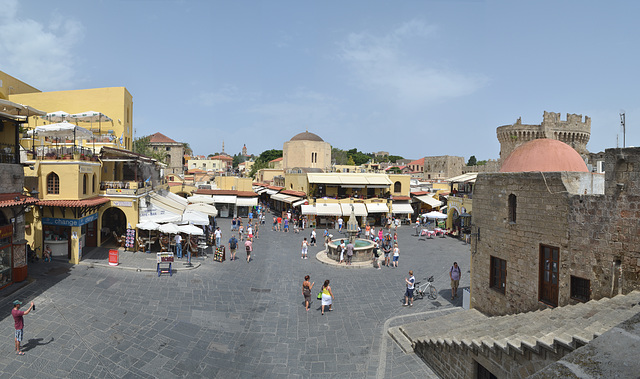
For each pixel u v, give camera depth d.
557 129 57.16
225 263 25.55
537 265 13.41
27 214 22.39
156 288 18.95
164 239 26.38
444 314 17.62
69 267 21.14
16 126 19.25
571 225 12.20
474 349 10.61
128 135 39.12
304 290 17.72
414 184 64.50
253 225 45.91
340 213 46.78
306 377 11.89
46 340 12.74
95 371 11.37
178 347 13.19
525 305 13.89
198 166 117.25
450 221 44.34
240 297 18.84
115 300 16.77
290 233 41.72
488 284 15.94
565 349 8.08
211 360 12.54
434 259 30.08
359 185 50.66
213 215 35.31
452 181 42.66
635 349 2.98
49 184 22.67
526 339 9.55
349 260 27.30
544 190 13.20
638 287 10.58
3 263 16.95
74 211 22.19
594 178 13.26
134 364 11.91
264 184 74.50
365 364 12.84
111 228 30.20
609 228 11.19
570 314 10.70
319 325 16.00
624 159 10.87
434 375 12.25
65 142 31.39
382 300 19.59
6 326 13.43
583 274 11.87
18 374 10.82
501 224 15.19
